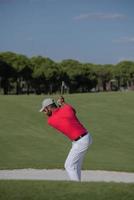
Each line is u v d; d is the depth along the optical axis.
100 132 29.39
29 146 23.98
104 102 42.62
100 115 36.03
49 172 16.20
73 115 10.61
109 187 8.54
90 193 8.21
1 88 106.75
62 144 24.80
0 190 8.38
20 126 30.56
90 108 39.28
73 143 10.64
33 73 107.50
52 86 112.19
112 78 135.12
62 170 16.61
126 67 135.62
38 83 110.38
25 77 107.00
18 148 23.33
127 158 20.69
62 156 20.95
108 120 33.94
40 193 8.21
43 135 27.62
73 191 8.30
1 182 8.98
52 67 109.94
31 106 38.78
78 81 118.19
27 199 8.01
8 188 8.48
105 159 20.25
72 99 44.41
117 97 46.00
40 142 25.28
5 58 103.56
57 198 8.01
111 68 135.75
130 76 135.62
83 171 16.61
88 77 120.94
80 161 10.66
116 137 27.61
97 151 22.81
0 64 101.25
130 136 28.00
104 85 134.75
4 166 17.50
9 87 108.81
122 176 15.63
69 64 118.62
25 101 41.84
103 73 133.62
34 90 111.25
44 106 10.68
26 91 110.94
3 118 33.28
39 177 15.09
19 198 8.04
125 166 17.92
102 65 138.12
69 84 116.62
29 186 8.62
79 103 41.91
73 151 10.56
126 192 8.30
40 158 20.22
